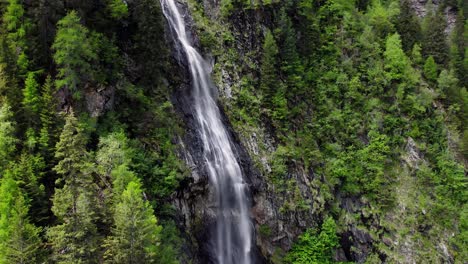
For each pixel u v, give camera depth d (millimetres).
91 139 35375
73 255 27125
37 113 33531
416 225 54812
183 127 43719
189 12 52406
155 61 42781
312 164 53000
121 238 27609
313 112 56719
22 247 26422
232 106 50812
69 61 34875
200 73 49562
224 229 43906
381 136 57875
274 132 52281
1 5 36562
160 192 37688
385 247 52250
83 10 39188
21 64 34844
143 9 41969
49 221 30453
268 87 53406
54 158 32469
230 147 47875
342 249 50719
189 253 38531
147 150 38938
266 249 46625
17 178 29875
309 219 49688
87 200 28328
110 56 39812
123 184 31469
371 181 54906
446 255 54375
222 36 53844
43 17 35844
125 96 39938
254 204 47375
